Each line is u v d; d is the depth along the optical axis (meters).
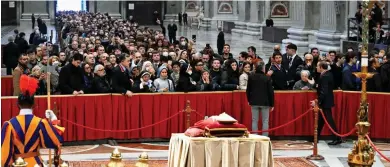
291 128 15.62
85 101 14.73
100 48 19.45
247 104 15.41
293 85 16.38
